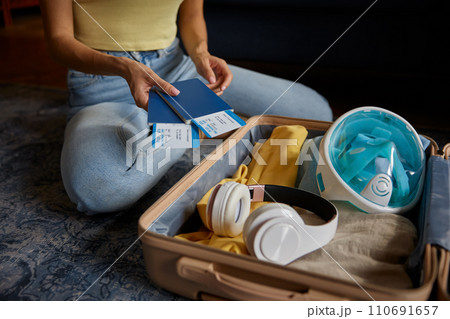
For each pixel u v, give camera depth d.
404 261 0.71
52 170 1.23
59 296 0.75
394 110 1.57
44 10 1.04
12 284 0.78
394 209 0.80
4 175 1.21
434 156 0.87
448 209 0.69
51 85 2.01
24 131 1.51
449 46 1.48
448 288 0.61
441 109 1.57
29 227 0.96
